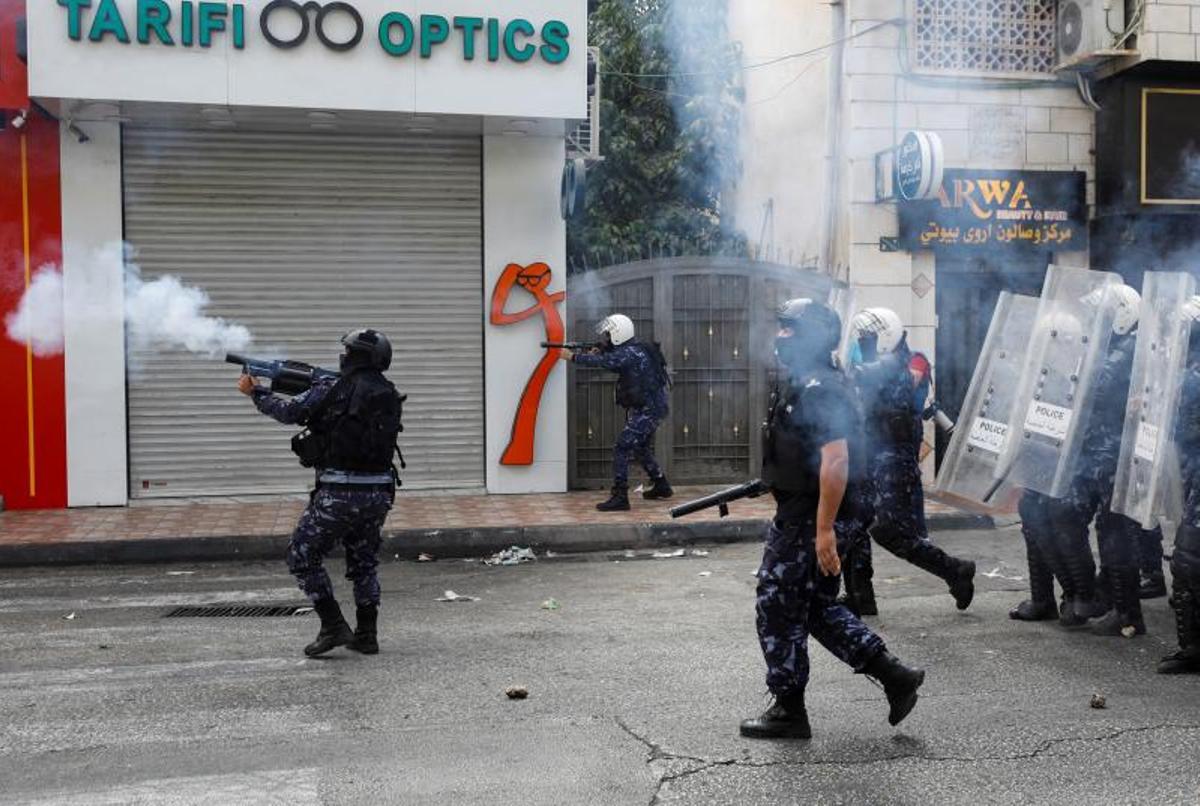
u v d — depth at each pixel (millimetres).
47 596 7895
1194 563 5781
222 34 10070
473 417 11648
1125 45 11852
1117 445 6566
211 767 4570
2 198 10562
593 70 11828
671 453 12086
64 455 10789
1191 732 4965
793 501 4785
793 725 4875
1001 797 4242
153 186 10898
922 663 6059
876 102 11938
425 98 10461
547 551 9625
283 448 11258
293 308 11234
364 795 4281
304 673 5918
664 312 12031
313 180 11211
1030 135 12227
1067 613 6789
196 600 7734
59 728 5043
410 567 9000
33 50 9766
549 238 11594
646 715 5211
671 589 8023
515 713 5250
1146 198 12000
